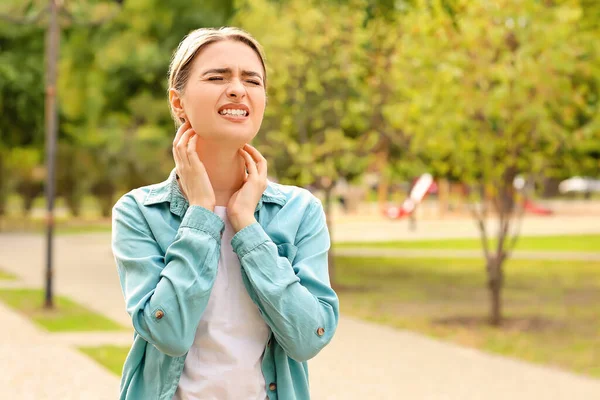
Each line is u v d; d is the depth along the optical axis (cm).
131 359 256
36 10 1507
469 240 2952
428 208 5309
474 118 1123
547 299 1545
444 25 1131
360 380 852
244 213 252
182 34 1903
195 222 247
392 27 1491
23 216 4522
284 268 247
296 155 1473
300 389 265
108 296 1545
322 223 272
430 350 1030
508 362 963
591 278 1869
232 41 252
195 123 251
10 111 2469
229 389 250
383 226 3803
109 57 1942
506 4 1091
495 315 1241
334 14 1500
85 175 4319
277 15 1542
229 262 255
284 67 1467
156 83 1975
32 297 1503
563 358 993
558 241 2873
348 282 1805
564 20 1080
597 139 1141
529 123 1128
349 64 1498
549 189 6381
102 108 2119
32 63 2430
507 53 1090
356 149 1578
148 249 252
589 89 1182
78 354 973
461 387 828
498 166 1177
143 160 2541
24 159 4091
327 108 1512
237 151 260
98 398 766
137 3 1912
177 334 239
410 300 1531
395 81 1378
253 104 253
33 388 799
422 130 1152
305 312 246
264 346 255
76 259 2353
